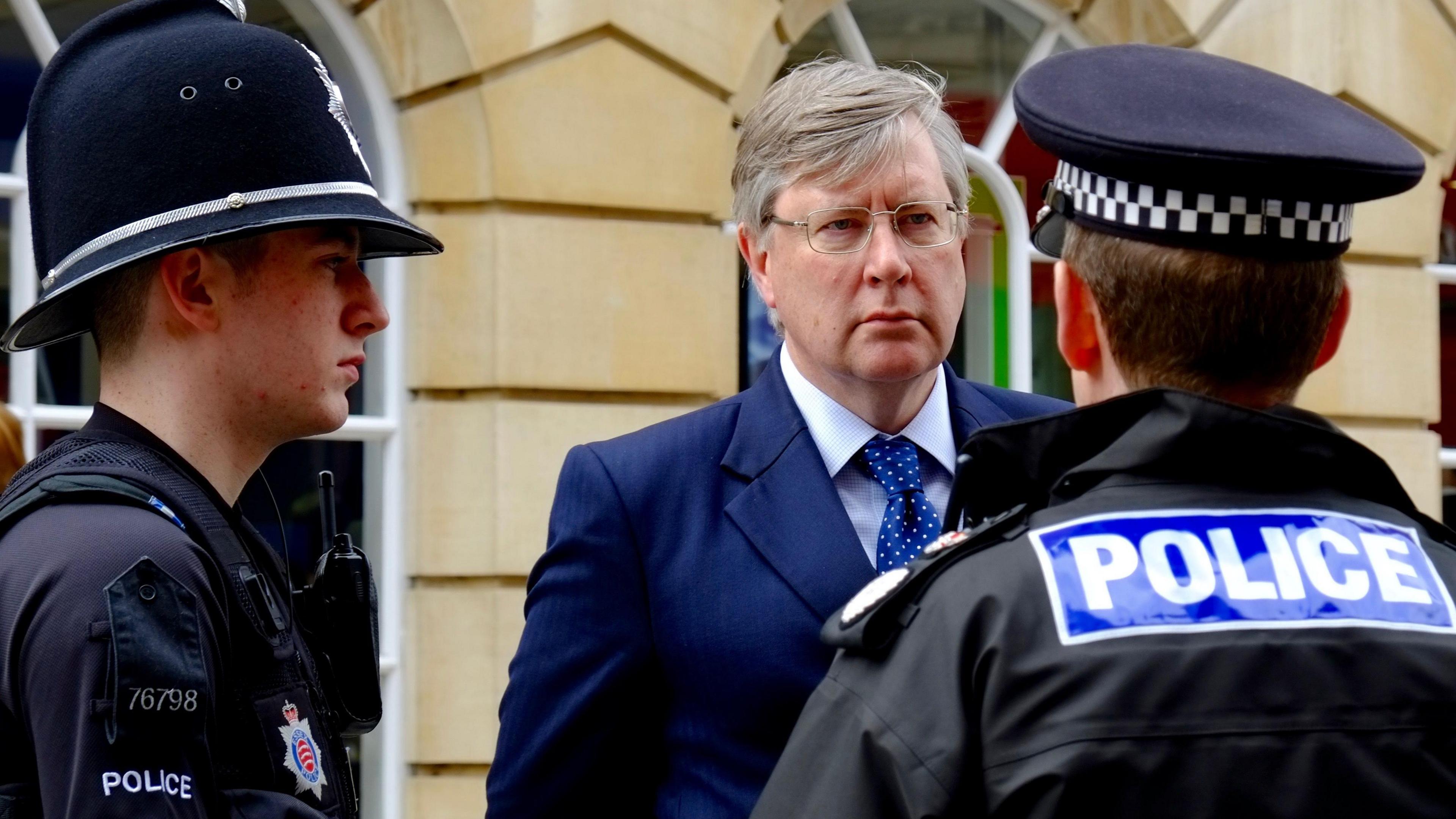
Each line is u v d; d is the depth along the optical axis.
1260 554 1.79
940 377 3.04
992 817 1.69
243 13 2.39
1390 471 1.92
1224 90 1.99
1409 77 6.71
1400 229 6.76
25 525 1.92
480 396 5.45
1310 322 1.87
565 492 2.90
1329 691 1.70
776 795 1.84
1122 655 1.71
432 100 5.45
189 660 1.87
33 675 1.82
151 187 2.12
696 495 2.86
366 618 2.45
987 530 1.88
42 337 2.32
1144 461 1.84
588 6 5.48
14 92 5.01
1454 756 1.71
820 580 2.71
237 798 1.95
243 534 2.23
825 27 6.30
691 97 5.68
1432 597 1.82
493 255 5.41
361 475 5.47
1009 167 6.59
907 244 2.79
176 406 2.16
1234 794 1.64
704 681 2.70
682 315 5.62
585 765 2.73
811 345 2.83
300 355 2.21
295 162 2.18
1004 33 6.62
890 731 1.76
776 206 2.86
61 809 1.77
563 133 5.47
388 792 5.38
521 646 2.85
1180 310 1.85
